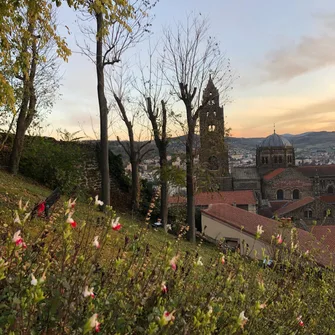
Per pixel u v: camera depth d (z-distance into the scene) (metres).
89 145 23.67
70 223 2.71
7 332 2.15
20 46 7.64
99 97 16.94
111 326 2.62
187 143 20.67
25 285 2.60
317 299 4.66
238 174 76.50
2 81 6.62
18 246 2.63
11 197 11.76
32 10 6.80
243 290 3.66
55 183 19.31
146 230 4.84
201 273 4.15
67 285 2.48
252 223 20.39
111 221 3.38
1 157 19.42
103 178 16.97
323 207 51.16
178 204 26.31
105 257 3.68
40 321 2.38
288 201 69.31
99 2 7.00
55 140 21.98
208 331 2.60
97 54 16.64
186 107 20.72
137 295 2.92
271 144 84.25
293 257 5.28
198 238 20.50
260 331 3.47
